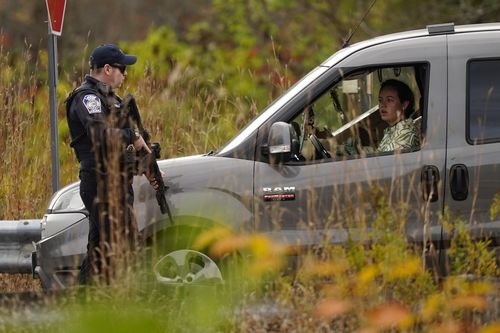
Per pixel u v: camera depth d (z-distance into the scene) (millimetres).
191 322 14039
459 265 15898
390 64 19844
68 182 27281
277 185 19672
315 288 14914
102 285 16188
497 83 19656
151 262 19734
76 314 12914
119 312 12625
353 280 14391
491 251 18156
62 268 20531
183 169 20078
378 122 21375
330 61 20219
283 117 20016
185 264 19969
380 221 16031
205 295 14469
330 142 20031
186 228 19953
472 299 13984
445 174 19406
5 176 26312
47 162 27203
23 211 25859
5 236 22688
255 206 19703
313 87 20000
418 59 19781
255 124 20156
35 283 23438
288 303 14977
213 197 19828
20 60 29609
